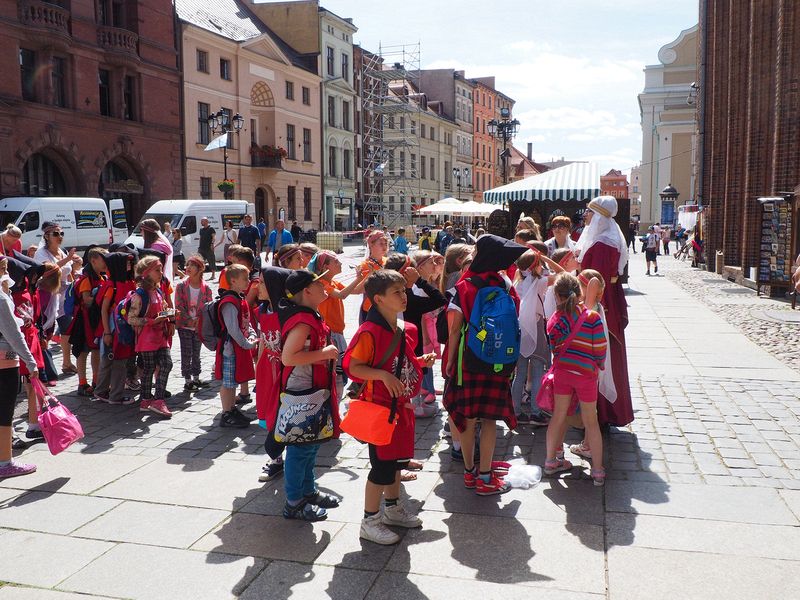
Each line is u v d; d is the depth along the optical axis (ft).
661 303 48.83
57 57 88.02
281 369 14.01
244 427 20.68
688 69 204.85
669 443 18.22
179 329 25.39
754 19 55.36
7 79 80.12
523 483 15.57
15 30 80.79
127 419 21.75
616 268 18.08
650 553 12.29
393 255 19.71
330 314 20.42
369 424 12.47
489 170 275.59
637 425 19.84
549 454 16.21
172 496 15.40
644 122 210.18
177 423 21.26
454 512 14.28
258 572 11.94
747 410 21.24
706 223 80.02
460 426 15.14
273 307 13.64
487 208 96.73
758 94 56.85
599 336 15.48
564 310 15.72
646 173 211.20
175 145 108.78
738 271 62.49
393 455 12.87
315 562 12.26
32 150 83.82
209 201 82.28
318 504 14.43
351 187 168.96
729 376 25.93
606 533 13.12
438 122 223.10
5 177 80.12
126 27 100.32
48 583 11.69
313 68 151.43
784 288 51.67
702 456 17.21
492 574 11.69
